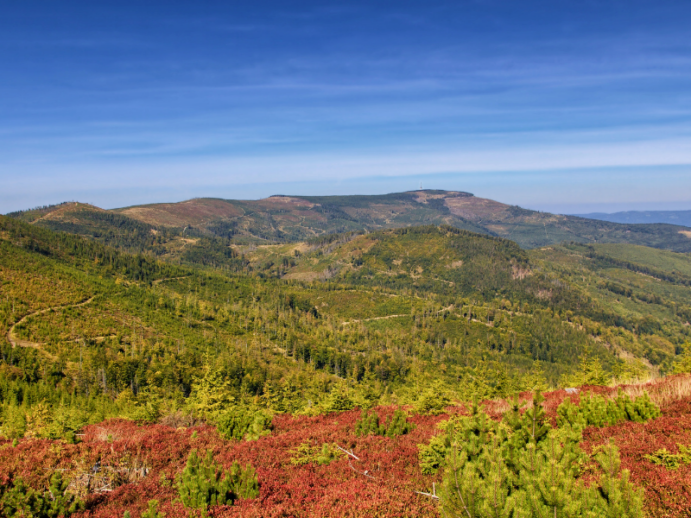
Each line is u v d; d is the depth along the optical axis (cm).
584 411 1598
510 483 881
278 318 17650
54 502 1131
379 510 1084
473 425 1259
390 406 2680
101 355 8750
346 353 14625
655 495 967
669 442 1243
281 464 1520
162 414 2686
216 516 1070
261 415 2109
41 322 10194
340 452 1627
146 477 1434
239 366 9450
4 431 2375
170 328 12888
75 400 6391
